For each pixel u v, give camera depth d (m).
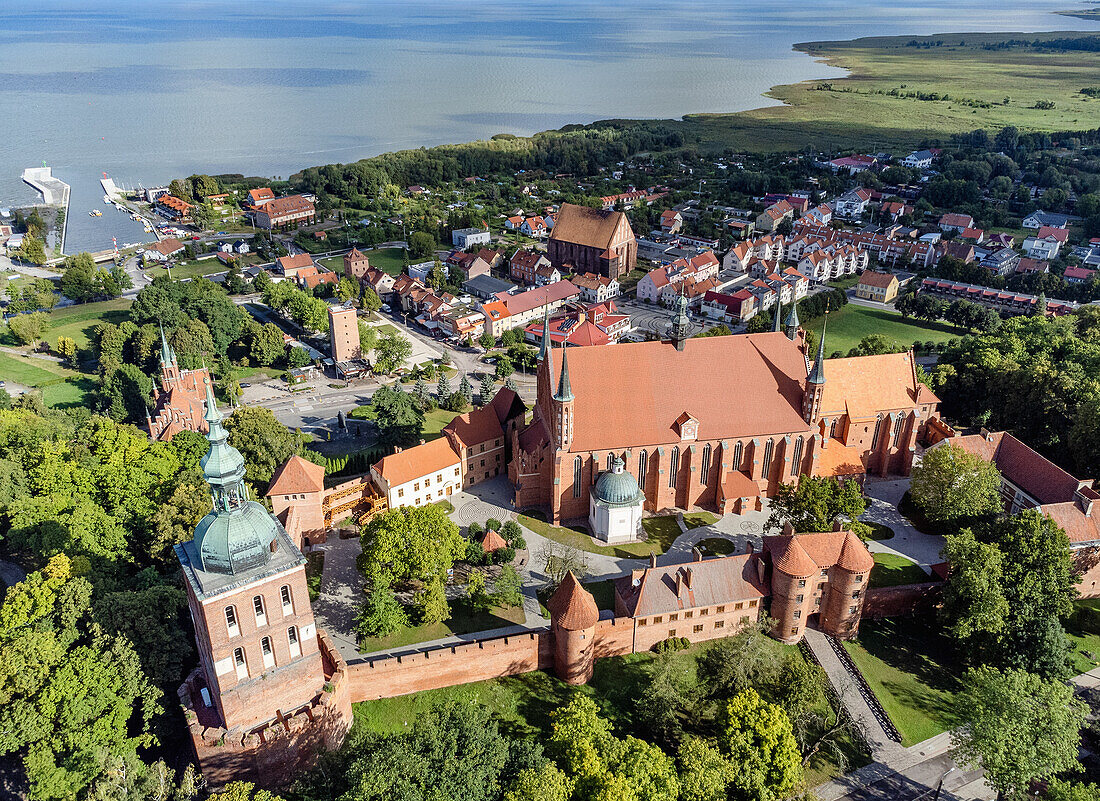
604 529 123.75
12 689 81.19
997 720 82.62
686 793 77.56
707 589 103.69
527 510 132.00
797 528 115.69
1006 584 101.81
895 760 90.38
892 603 109.44
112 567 104.75
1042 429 144.62
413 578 106.75
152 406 172.25
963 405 160.88
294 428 173.25
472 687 98.25
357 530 127.19
